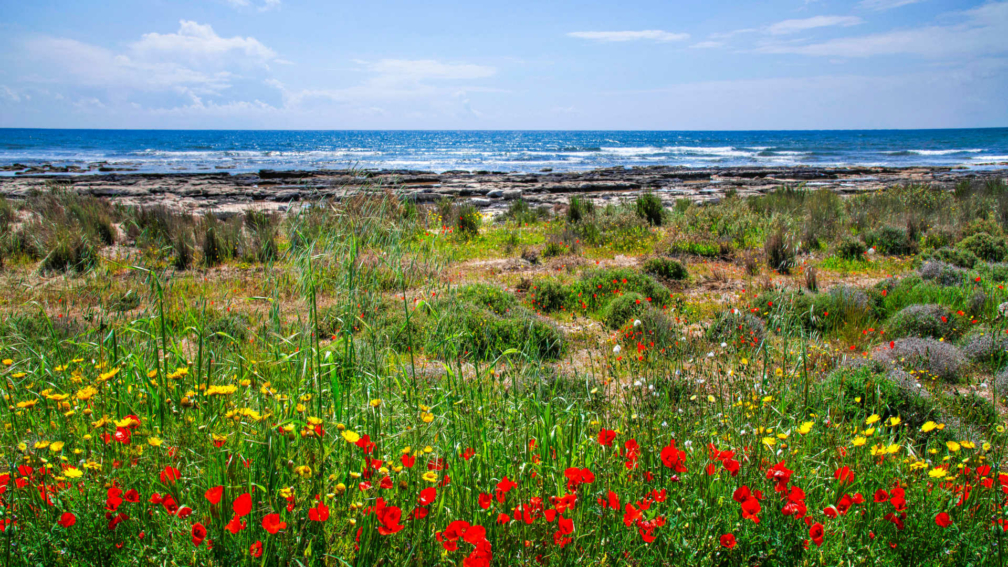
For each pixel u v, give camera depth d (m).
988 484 2.06
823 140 109.31
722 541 1.68
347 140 128.25
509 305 6.66
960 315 6.08
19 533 1.58
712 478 2.10
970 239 10.23
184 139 121.00
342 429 2.20
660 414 2.97
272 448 1.97
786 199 16.19
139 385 2.79
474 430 2.49
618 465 2.24
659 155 65.94
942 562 1.82
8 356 3.88
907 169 36.94
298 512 1.68
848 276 9.05
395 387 3.21
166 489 1.81
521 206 17.30
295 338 3.57
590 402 3.36
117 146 81.12
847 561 1.74
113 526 1.61
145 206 15.95
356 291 3.12
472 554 1.44
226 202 19.83
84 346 3.56
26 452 1.96
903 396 3.74
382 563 1.60
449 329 3.94
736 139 124.06
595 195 23.67
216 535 1.61
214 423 2.35
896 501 1.84
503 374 3.50
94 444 2.20
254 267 9.10
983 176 29.17
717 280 8.84
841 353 4.93
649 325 5.57
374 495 1.81
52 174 31.05
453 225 12.89
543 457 2.21
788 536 1.86
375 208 3.41
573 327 6.54
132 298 4.45
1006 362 4.99
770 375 3.67
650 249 11.30
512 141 123.75
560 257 10.44
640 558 1.71
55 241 8.89
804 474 2.29
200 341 2.92
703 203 18.19
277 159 55.66
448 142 118.56
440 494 1.89
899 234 11.16
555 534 1.62
